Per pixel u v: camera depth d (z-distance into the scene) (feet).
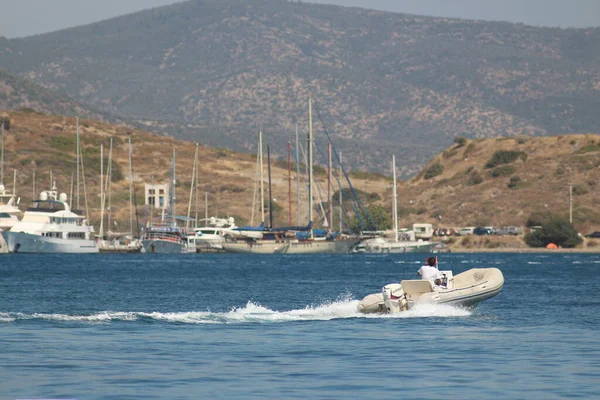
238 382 157.99
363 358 183.83
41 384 155.63
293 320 246.27
